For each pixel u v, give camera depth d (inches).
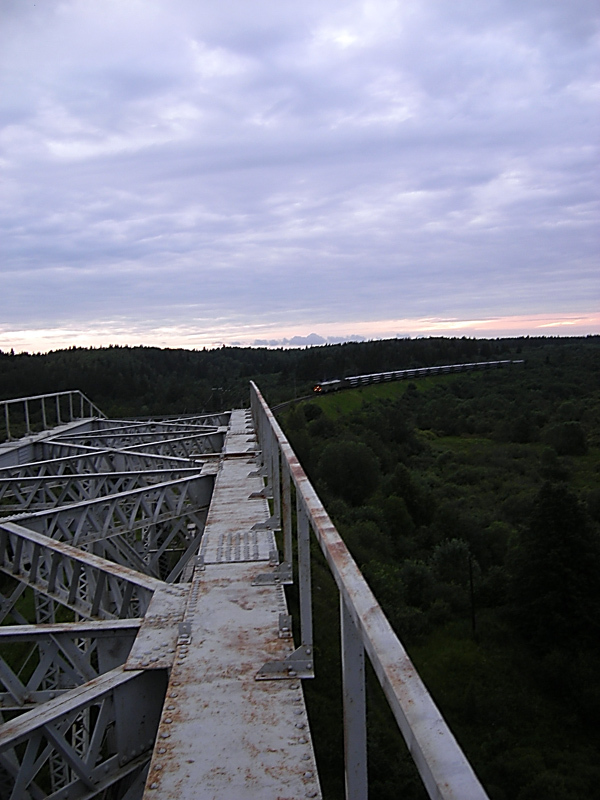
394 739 470.9
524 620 852.0
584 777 603.2
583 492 1384.1
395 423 2049.7
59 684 255.0
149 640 148.8
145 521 329.7
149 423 740.7
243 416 737.6
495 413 2484.0
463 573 1035.3
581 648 782.5
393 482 1379.2
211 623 152.8
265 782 95.5
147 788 94.7
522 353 4751.5
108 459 546.0
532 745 660.7
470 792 40.4
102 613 207.2
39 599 442.9
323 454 1413.6
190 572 344.2
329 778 385.4
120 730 133.1
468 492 1537.9
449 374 3570.4
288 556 189.6
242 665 131.4
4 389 2464.3
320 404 2135.8
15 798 119.8
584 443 1867.6
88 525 304.0
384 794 427.5
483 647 823.7
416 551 1163.9
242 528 233.0
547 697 743.7
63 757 123.9
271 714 113.2
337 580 78.7
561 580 847.7
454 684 765.3
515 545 1068.5
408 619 861.2
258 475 339.0
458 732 690.2
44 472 511.5
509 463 1781.5
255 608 161.2
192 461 446.6
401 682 51.9
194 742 105.5
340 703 447.5
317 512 107.5
